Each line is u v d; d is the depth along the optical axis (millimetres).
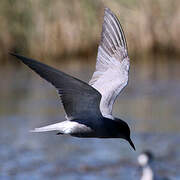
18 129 17484
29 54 25547
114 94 7137
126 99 20828
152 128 17562
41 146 16469
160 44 27234
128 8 26031
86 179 13898
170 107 19500
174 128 17547
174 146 16266
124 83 7234
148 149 16047
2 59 25734
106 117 6891
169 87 22094
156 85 22516
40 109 19484
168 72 24953
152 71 25344
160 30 27188
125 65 7379
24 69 25797
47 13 25438
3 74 24969
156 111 19062
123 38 7391
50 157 15562
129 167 14891
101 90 7238
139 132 17422
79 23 25797
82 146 16719
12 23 25375
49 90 22219
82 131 6688
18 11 25297
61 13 25578
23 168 14680
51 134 17781
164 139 16766
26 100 20719
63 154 15844
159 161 15328
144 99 20688
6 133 17203
